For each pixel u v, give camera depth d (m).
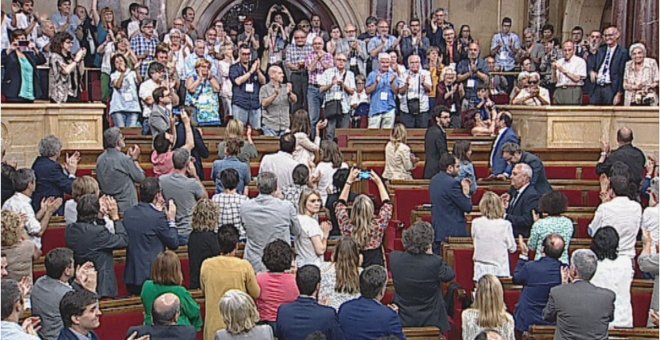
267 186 8.62
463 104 18.02
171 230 8.80
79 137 14.91
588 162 16.30
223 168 10.75
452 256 9.97
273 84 16.00
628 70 16.77
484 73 18.23
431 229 8.16
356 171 9.89
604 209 9.55
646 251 9.03
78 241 8.32
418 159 15.83
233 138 10.91
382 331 6.88
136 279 8.60
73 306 6.27
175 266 7.34
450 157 10.82
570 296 7.27
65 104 14.74
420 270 8.02
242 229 9.43
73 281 7.87
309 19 24.45
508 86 21.05
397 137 13.70
